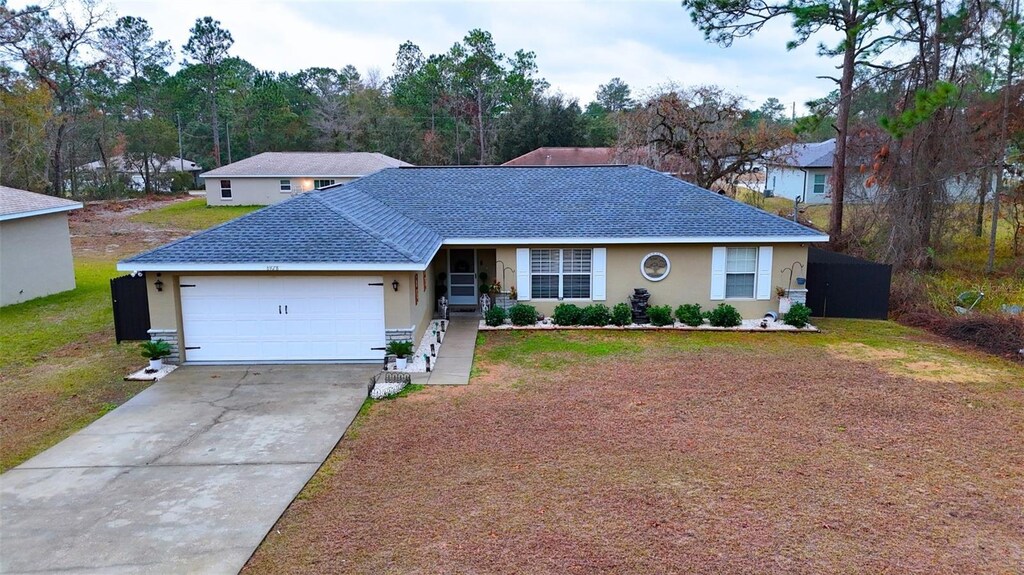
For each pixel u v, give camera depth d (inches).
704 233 628.7
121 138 2212.1
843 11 879.7
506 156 2011.6
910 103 836.6
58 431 380.8
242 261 485.7
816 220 1261.1
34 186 1644.9
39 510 286.8
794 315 629.3
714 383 465.1
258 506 289.1
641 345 573.0
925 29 818.8
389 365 505.4
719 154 1171.3
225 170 1643.7
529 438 364.2
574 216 667.4
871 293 677.3
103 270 933.2
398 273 506.3
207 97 2674.7
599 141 1980.8
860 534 265.3
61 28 1688.0
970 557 249.6
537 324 647.1
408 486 307.3
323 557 249.0
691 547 254.5
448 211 686.5
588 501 291.1
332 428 381.7
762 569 240.7
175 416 403.2
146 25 2513.5
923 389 452.8
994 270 848.9
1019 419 396.5
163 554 251.1
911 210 820.6
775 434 370.3
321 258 489.7
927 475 319.3
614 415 400.5
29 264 729.6
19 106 1566.2
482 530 266.8
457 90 2536.9
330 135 2431.1
